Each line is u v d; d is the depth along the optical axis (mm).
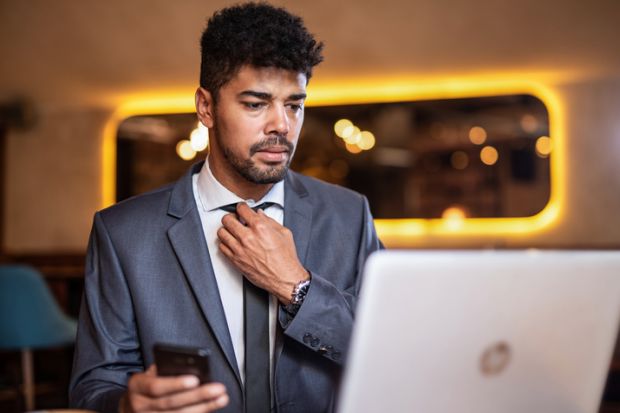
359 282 1642
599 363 1124
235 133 1459
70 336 4742
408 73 5969
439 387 955
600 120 5758
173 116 7473
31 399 4707
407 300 884
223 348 1498
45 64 6320
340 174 11031
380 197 10773
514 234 5945
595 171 5773
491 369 998
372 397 903
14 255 6555
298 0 5359
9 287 4555
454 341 942
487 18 5332
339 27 5562
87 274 1621
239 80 1435
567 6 5133
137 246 1577
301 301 1432
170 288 1555
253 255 1447
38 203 6922
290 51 1418
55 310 4699
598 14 5152
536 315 1013
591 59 5559
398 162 10523
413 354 913
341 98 6406
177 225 1579
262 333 1497
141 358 1586
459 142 11562
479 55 5684
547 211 5938
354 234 1685
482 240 6008
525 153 10148
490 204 11094
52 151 6895
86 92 6625
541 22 5297
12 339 4578
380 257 861
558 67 5707
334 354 1429
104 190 6805
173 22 5676
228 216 1478
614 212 5723
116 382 1509
